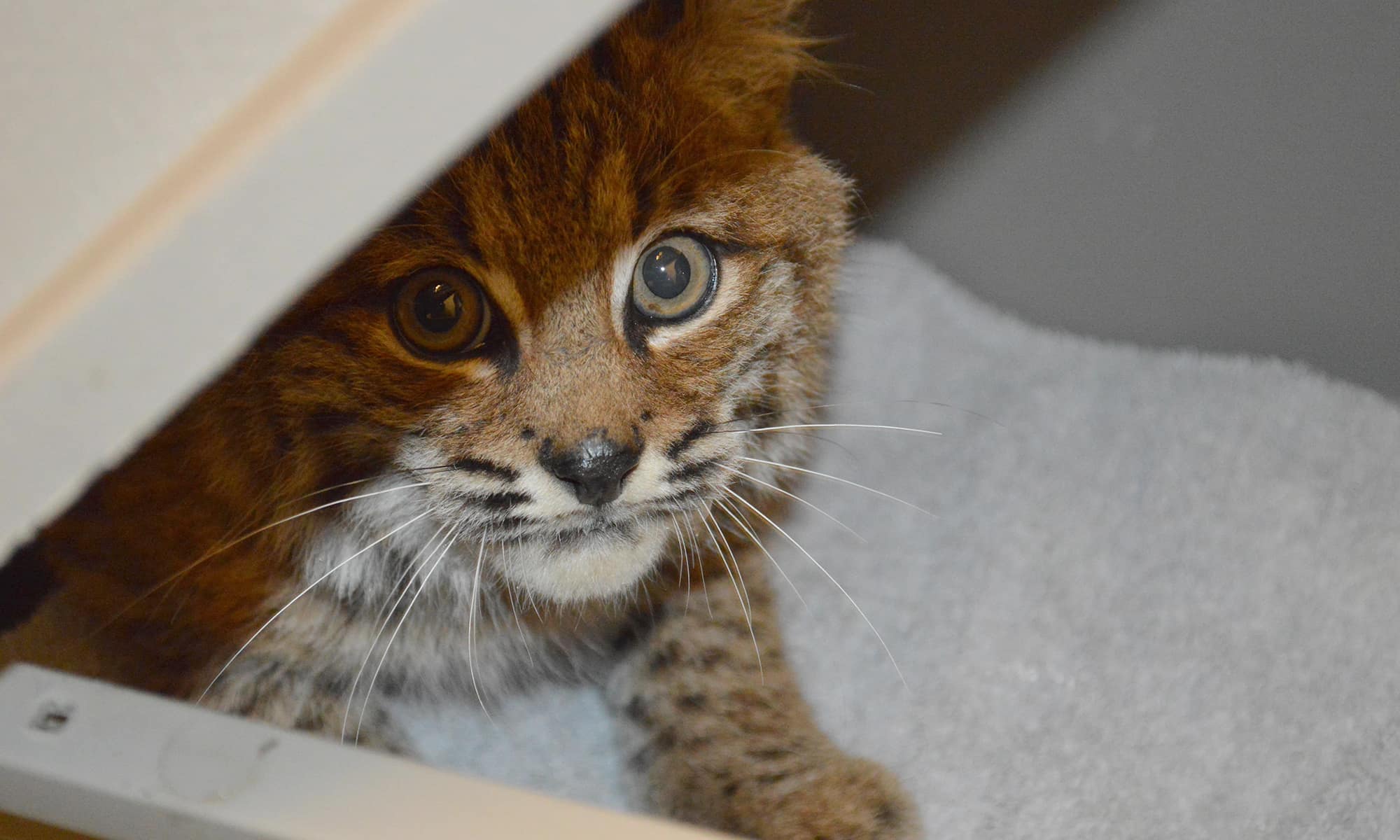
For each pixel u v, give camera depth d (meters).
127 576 0.55
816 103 0.70
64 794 0.43
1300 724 0.59
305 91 0.38
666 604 0.59
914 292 0.72
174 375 0.39
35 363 0.39
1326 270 0.66
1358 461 0.65
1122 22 0.66
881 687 0.61
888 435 0.68
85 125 0.38
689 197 0.51
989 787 0.58
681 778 0.56
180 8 0.38
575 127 0.49
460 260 0.49
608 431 0.50
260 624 0.55
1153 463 0.66
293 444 0.52
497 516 0.51
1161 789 0.58
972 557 0.64
